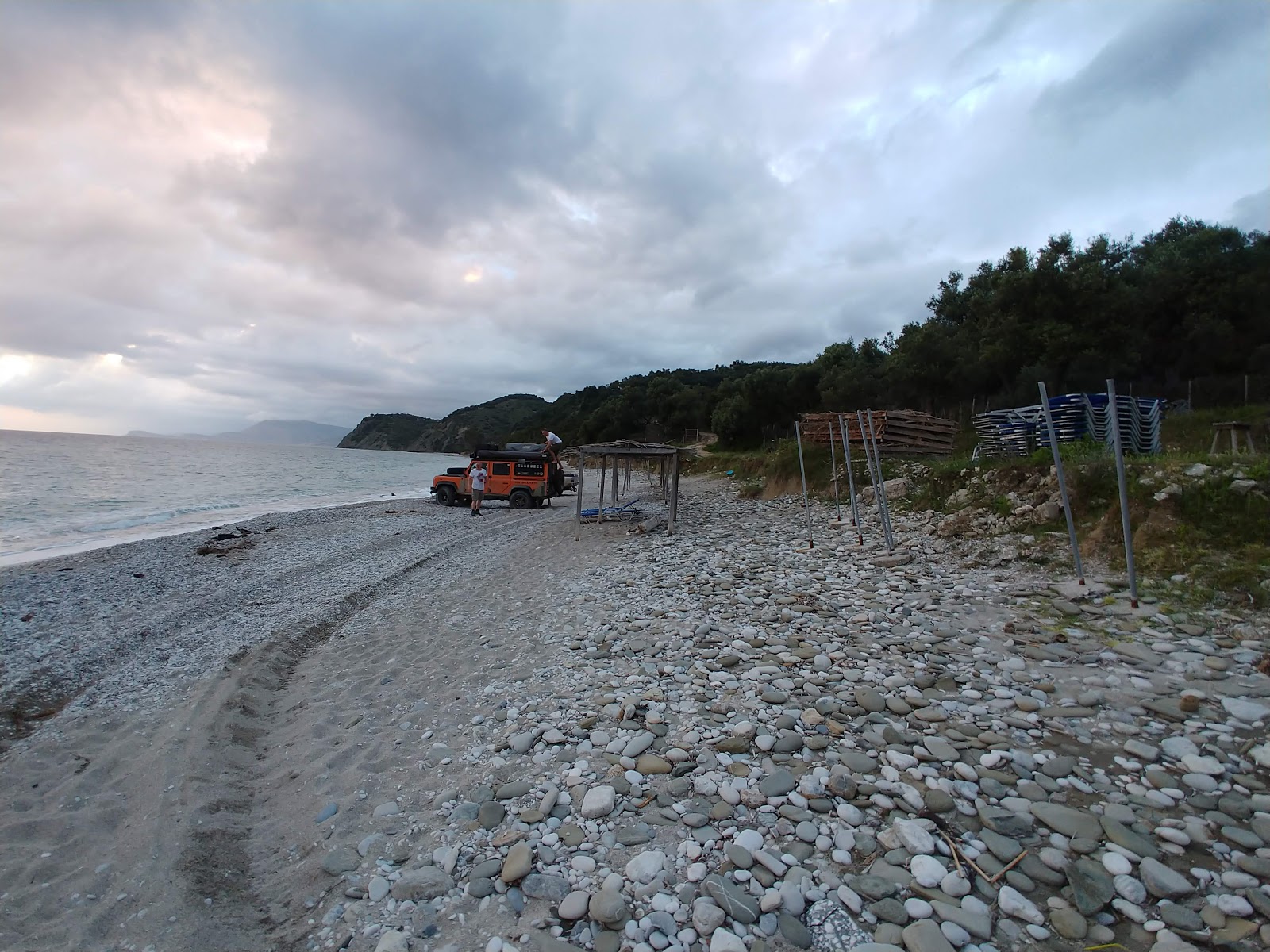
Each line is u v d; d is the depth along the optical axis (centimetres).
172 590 1089
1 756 517
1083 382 1944
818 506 1589
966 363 2306
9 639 817
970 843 299
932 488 1228
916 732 410
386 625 844
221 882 335
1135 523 717
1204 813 308
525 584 1026
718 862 300
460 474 2791
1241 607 549
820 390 3578
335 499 3206
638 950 252
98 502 2653
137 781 452
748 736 421
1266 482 656
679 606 770
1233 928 237
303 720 549
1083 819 307
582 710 495
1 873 356
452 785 404
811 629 636
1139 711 415
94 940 297
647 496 2602
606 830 334
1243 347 1970
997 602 664
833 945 247
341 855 341
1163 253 2270
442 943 269
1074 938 241
